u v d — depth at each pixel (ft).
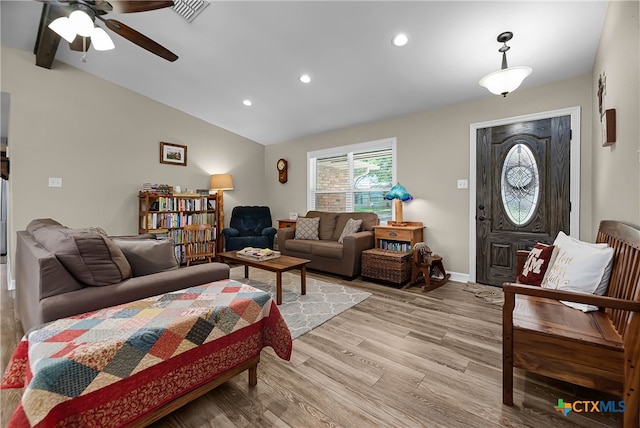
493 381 5.33
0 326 7.53
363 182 15.33
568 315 5.14
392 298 9.86
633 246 4.33
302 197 17.90
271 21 8.58
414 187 13.19
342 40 9.02
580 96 9.41
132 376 3.65
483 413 4.53
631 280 4.33
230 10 8.33
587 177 9.32
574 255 5.81
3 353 6.21
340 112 13.98
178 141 15.35
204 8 8.35
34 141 11.07
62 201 11.73
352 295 10.11
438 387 5.16
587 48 8.11
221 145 17.28
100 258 4.96
